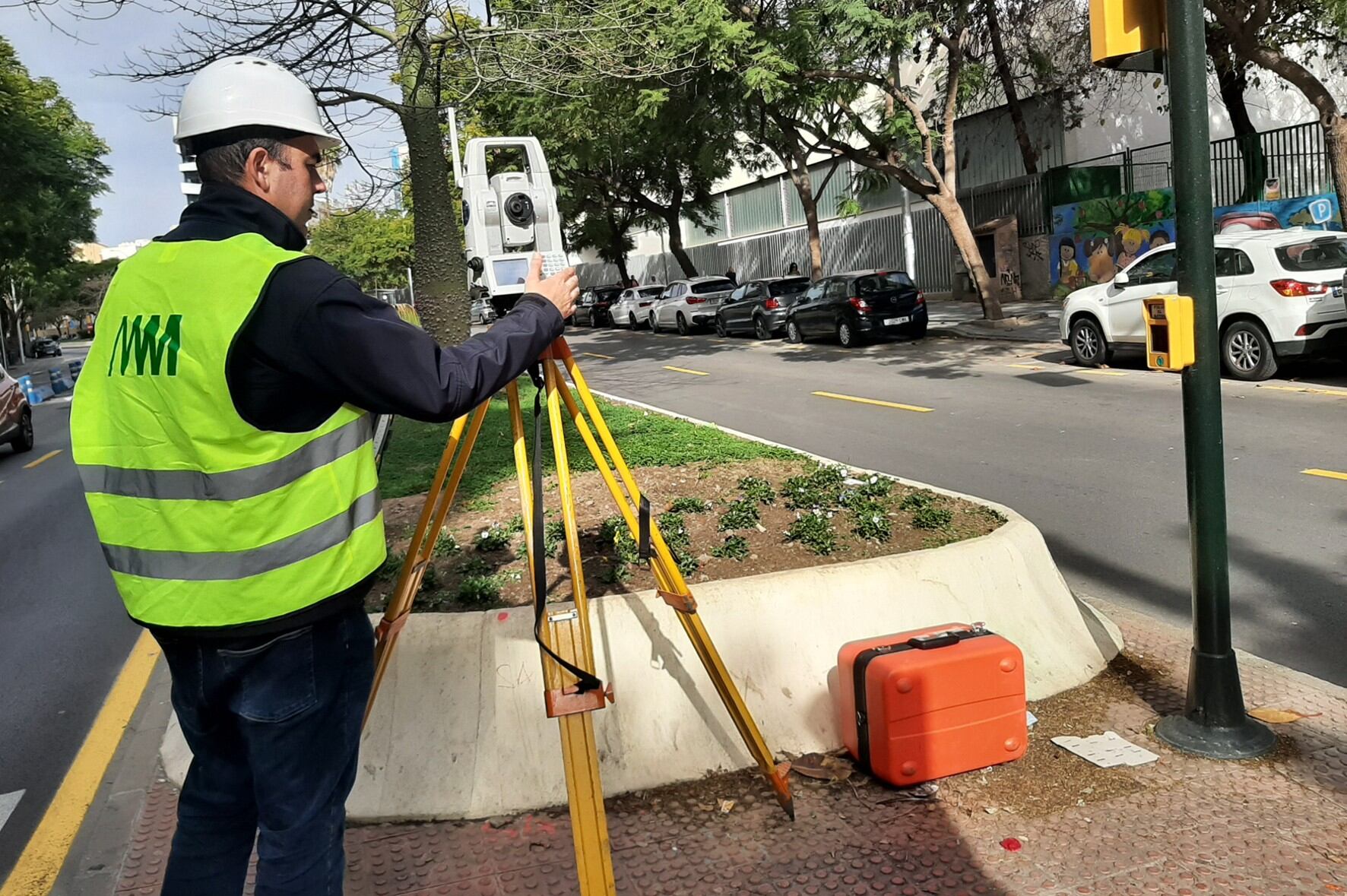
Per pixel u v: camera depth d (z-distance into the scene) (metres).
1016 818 3.26
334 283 1.90
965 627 3.84
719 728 3.70
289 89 2.13
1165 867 2.95
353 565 2.05
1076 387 12.22
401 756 3.49
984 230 25.98
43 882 3.25
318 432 1.98
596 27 10.36
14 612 6.58
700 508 5.67
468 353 2.07
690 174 31.66
